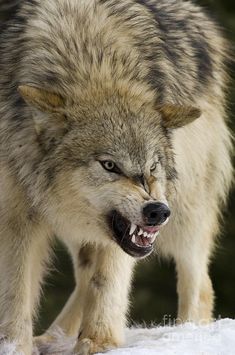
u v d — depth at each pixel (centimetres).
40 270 1495
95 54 1399
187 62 1585
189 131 1591
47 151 1349
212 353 1261
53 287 3083
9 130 1391
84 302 1469
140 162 1306
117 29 1441
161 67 1470
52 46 1400
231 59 1830
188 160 1598
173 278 3209
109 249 1426
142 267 3184
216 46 1739
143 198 1283
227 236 3203
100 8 1455
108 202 1305
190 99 1573
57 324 1619
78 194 1334
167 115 1372
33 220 1409
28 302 1406
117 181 1301
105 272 1433
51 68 1382
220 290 3228
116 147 1308
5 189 1398
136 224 1281
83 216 1354
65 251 2980
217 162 1727
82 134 1327
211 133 1684
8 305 1395
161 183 1334
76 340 1484
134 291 3178
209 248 1761
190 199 1659
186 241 1702
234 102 2397
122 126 1325
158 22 1536
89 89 1363
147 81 1410
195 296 1720
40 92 1326
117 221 1322
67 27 1418
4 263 1406
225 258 3212
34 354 1448
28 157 1370
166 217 1279
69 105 1346
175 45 1564
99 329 1417
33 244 1423
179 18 1627
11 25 1460
